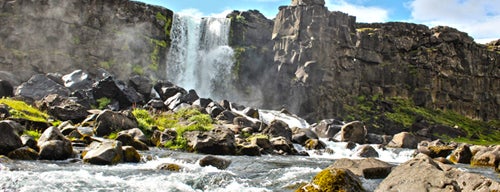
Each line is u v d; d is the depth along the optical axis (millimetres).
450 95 78938
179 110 38906
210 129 31047
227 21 68875
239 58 66812
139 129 28766
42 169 16828
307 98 60062
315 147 34750
